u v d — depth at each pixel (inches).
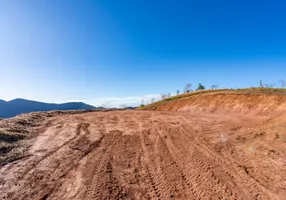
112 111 1248.8
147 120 775.1
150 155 368.8
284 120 484.1
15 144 419.2
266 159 311.7
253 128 502.3
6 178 278.7
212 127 568.1
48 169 310.0
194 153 364.2
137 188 253.9
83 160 348.5
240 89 1301.7
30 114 857.5
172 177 278.8
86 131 578.9
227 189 240.2
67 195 238.8
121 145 438.3
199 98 1229.7
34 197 234.5
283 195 221.5
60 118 834.8
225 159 327.6
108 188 253.6
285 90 995.3
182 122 686.5
